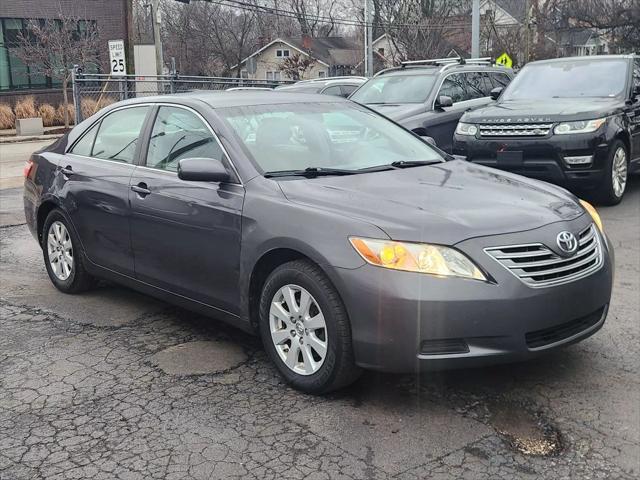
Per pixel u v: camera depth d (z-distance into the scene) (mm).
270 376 4195
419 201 3926
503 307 3467
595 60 9836
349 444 3400
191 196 4484
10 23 30531
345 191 4074
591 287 3818
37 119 26125
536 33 41000
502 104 9258
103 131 5617
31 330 5027
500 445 3379
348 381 3789
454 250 3506
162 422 3648
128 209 4957
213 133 4598
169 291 4797
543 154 8289
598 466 3199
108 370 4316
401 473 3152
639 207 8727
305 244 3760
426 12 41094
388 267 3496
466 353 3482
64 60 28625
